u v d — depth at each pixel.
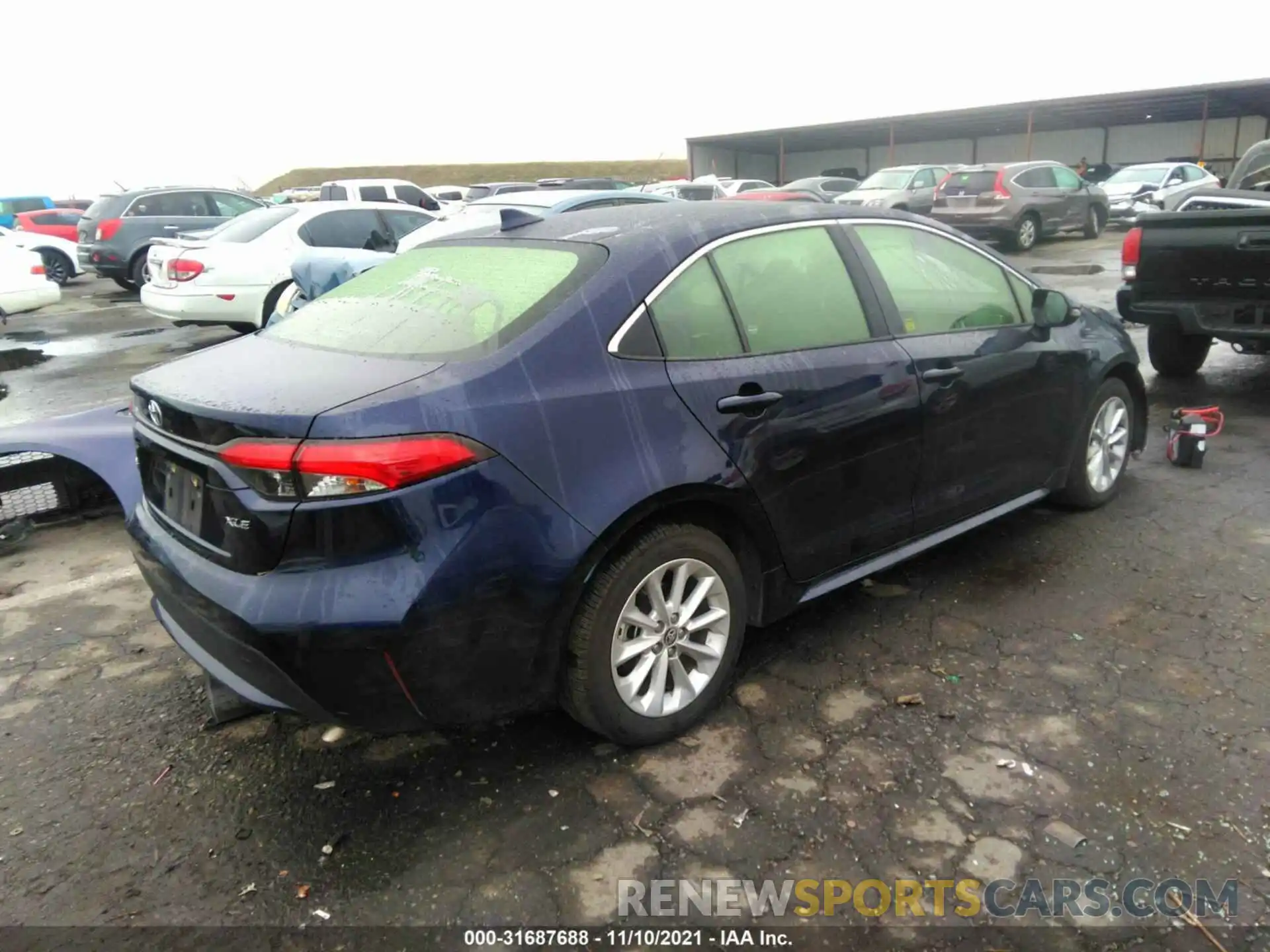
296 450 2.21
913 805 2.52
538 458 2.42
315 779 2.74
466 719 2.50
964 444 3.60
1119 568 3.88
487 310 2.71
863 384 3.17
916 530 3.53
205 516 2.46
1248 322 5.91
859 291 3.33
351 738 2.93
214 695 2.95
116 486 4.36
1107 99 29.47
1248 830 2.38
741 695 3.07
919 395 3.35
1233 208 7.22
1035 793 2.54
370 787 2.70
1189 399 6.57
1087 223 19.36
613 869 2.34
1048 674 3.12
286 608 2.23
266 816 2.59
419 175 70.31
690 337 2.81
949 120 34.38
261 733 2.98
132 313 14.47
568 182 21.17
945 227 3.82
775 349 3.01
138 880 2.36
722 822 2.49
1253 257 5.75
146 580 2.82
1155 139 36.44
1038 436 3.97
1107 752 2.70
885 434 3.25
